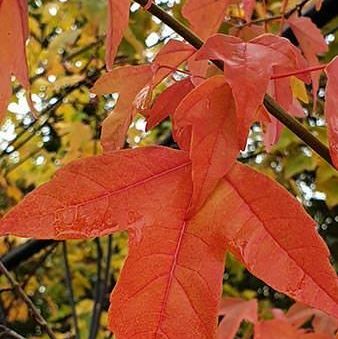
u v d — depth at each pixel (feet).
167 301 1.02
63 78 2.87
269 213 1.00
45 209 0.99
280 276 0.99
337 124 0.98
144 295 1.01
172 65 1.20
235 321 1.86
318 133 2.67
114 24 1.11
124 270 1.01
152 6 1.15
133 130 2.99
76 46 3.04
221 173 0.99
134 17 3.00
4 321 2.98
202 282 1.02
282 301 5.00
